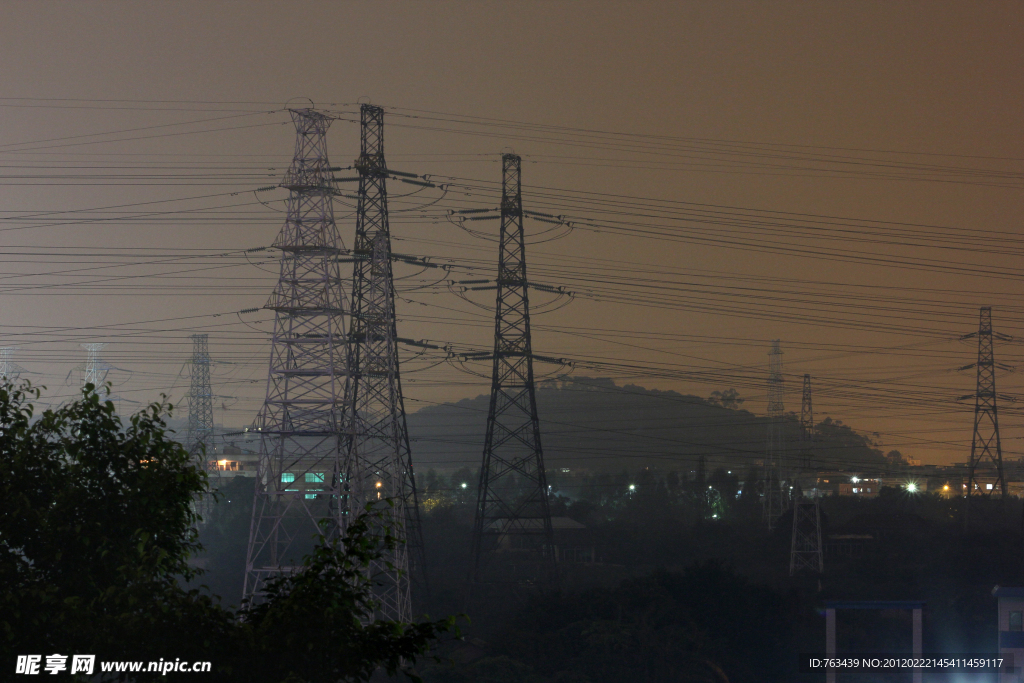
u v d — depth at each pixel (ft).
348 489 180.14
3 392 68.69
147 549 65.26
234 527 275.80
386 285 217.15
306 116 188.34
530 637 212.84
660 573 248.11
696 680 194.49
